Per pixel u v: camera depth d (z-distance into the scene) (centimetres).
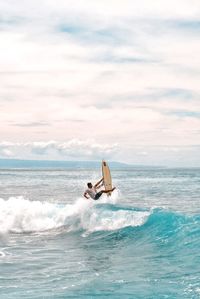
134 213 1978
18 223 2116
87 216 2062
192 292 1027
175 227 1730
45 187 5881
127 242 1725
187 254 1439
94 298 1005
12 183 7269
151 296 1009
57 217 2138
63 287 1098
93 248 1645
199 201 3650
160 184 6844
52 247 1678
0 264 1374
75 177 10931
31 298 1009
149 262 1371
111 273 1242
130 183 7238
